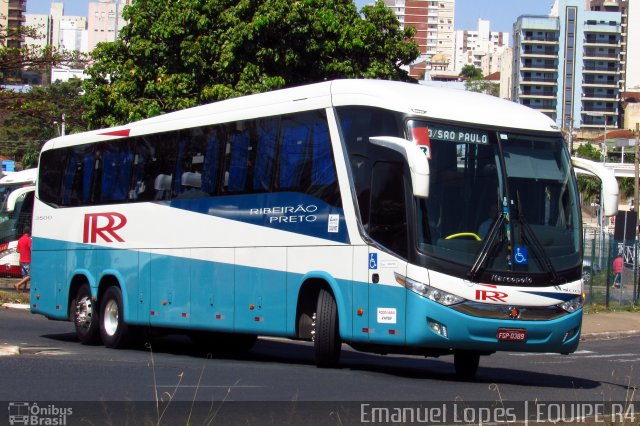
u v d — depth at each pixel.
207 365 14.28
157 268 16.73
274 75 29.03
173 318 16.30
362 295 12.77
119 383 11.37
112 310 17.89
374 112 12.91
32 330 21.30
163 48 29.84
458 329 12.02
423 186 11.64
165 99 29.33
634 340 25.69
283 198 14.23
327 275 13.31
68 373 12.31
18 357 14.23
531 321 12.29
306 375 12.76
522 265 12.39
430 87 13.66
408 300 12.16
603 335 26.27
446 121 12.65
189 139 16.39
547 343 12.42
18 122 38.62
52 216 19.73
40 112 35.66
